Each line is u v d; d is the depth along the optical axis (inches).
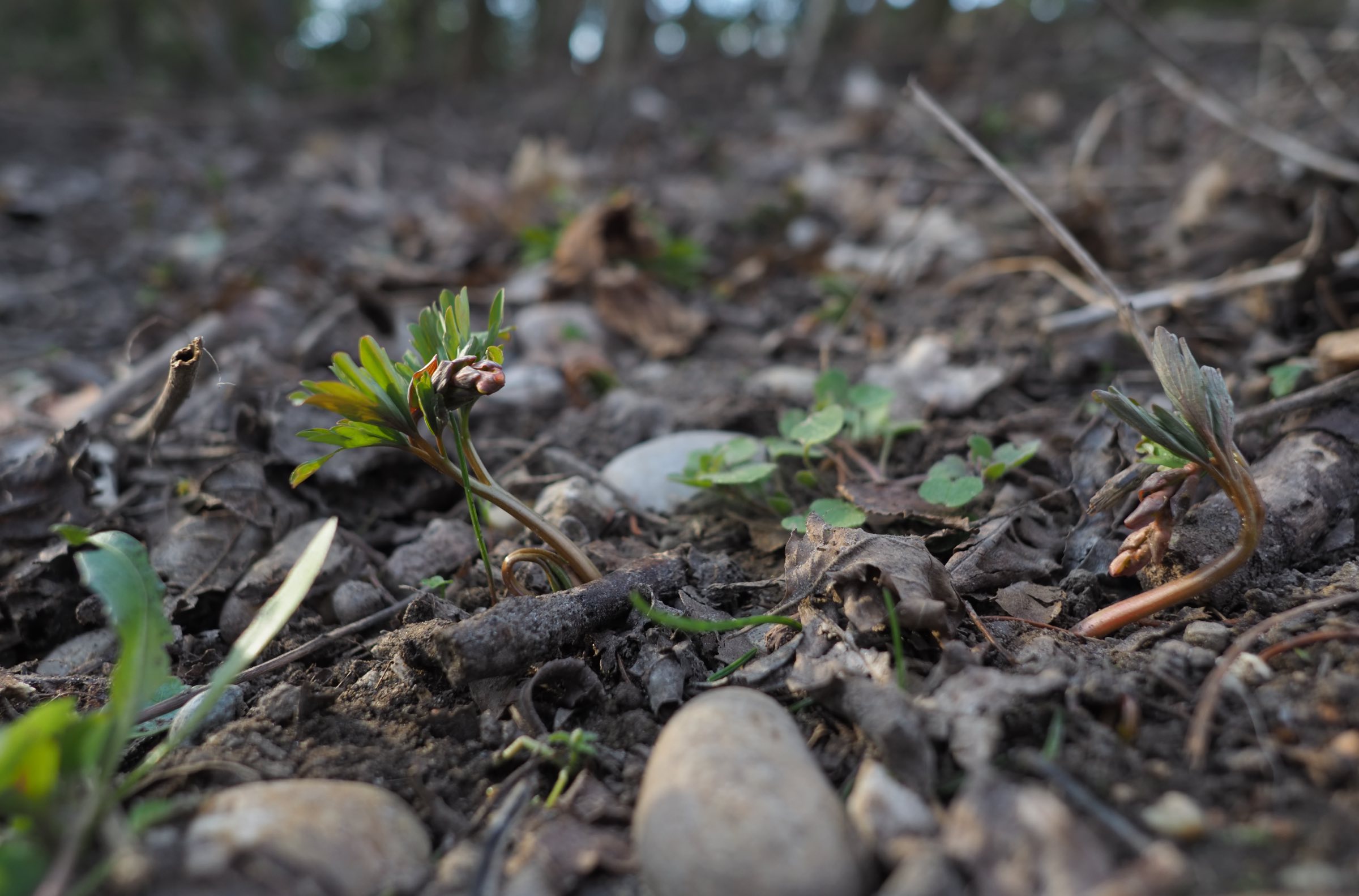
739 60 44.0
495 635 7.7
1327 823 6.0
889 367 14.9
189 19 50.4
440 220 26.1
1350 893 5.5
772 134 33.6
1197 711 7.0
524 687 7.8
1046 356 14.4
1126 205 22.4
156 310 20.3
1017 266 17.0
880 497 10.3
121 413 13.7
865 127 31.5
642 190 28.5
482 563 10.4
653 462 11.8
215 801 6.5
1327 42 27.7
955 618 8.1
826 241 20.6
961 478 9.7
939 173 25.9
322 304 18.0
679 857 5.8
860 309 17.7
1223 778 6.5
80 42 60.4
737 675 7.9
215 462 11.7
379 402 7.7
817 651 7.9
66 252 25.5
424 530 11.4
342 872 6.1
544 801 7.2
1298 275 12.9
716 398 14.3
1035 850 5.6
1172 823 6.0
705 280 20.7
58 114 39.2
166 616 9.6
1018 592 8.8
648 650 8.3
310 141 37.4
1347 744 6.5
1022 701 7.0
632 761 7.5
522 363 16.1
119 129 38.8
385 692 8.4
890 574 7.8
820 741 7.3
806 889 5.7
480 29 46.6
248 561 10.3
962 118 30.6
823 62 41.9
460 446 8.3
